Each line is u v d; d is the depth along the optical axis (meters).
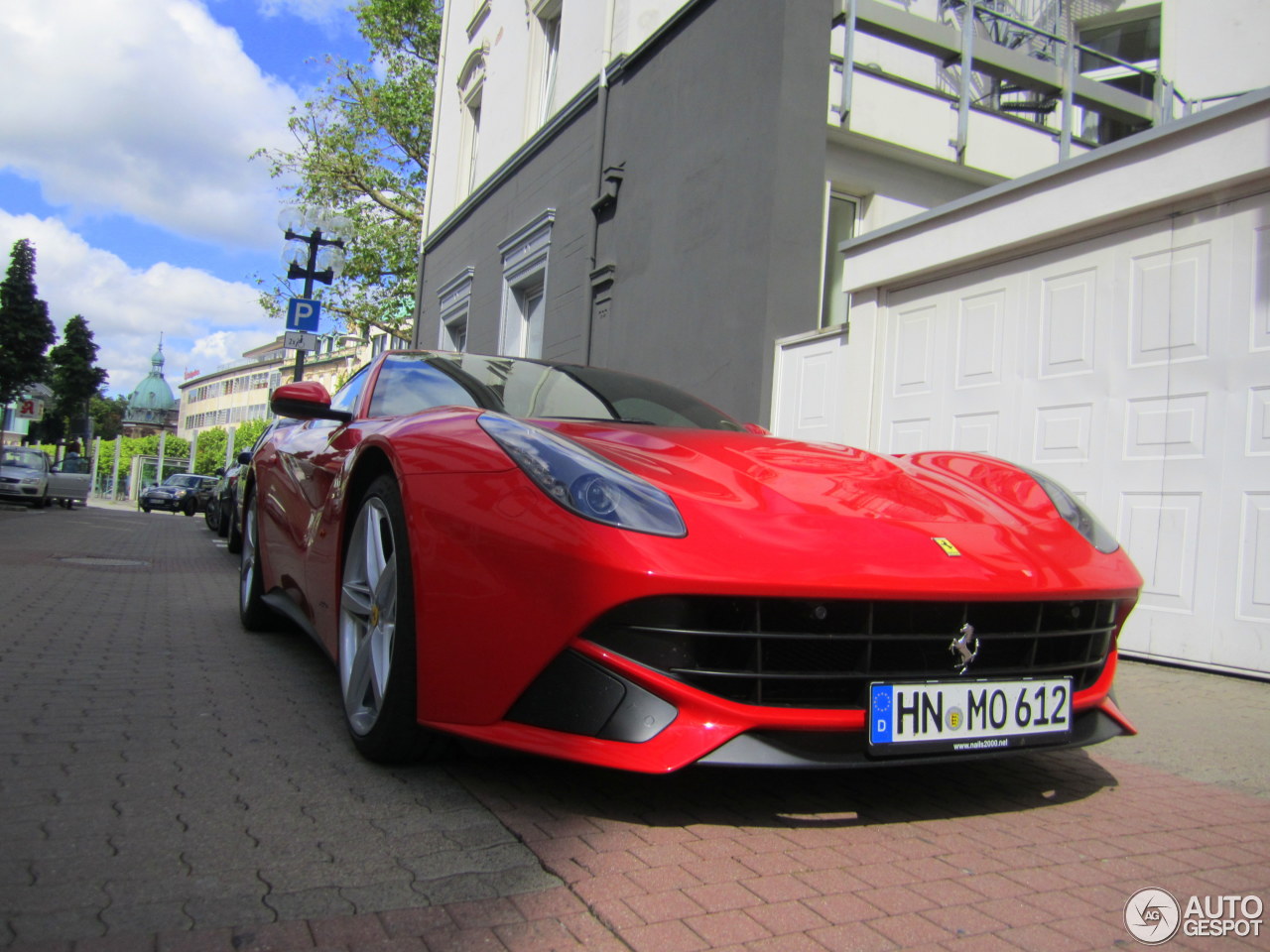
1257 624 3.46
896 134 7.57
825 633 1.76
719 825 1.81
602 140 8.93
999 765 2.41
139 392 114.00
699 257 7.08
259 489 3.94
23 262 29.97
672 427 2.81
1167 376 3.83
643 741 1.67
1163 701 3.16
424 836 1.70
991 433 4.62
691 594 1.67
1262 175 3.50
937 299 5.00
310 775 2.04
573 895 1.47
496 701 1.81
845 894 1.52
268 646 3.72
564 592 1.72
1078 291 4.24
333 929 1.33
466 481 1.97
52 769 2.02
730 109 6.84
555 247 10.03
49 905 1.37
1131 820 1.99
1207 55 8.12
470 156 14.78
